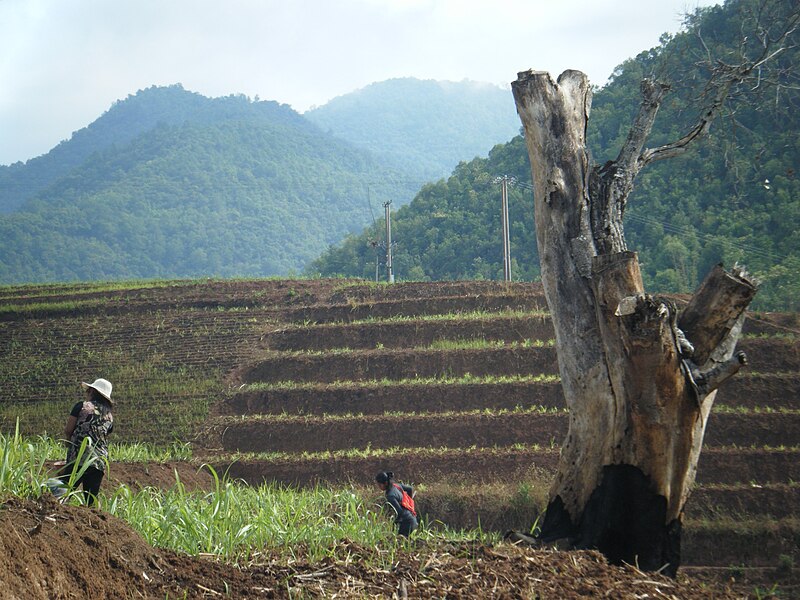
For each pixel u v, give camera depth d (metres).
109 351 29.81
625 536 7.83
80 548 4.93
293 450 22.41
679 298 27.30
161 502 7.64
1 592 4.03
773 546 16.05
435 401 23.80
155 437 23.41
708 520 16.92
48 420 24.83
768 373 23.88
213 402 25.28
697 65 11.70
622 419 7.68
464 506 17.53
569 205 8.72
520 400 23.36
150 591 5.09
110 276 153.38
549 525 8.48
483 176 64.75
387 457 20.50
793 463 19.20
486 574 6.30
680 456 7.56
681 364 7.21
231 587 5.57
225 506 7.33
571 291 8.52
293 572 6.18
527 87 8.96
